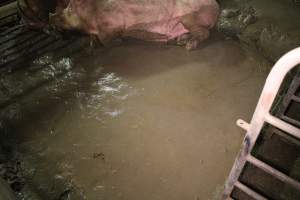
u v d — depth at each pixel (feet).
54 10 15.01
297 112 10.39
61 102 12.97
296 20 16.46
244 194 8.50
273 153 9.66
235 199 8.37
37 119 12.25
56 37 15.74
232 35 16.48
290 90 9.34
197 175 10.61
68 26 13.71
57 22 13.75
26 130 11.84
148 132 11.95
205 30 15.14
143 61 15.14
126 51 15.66
